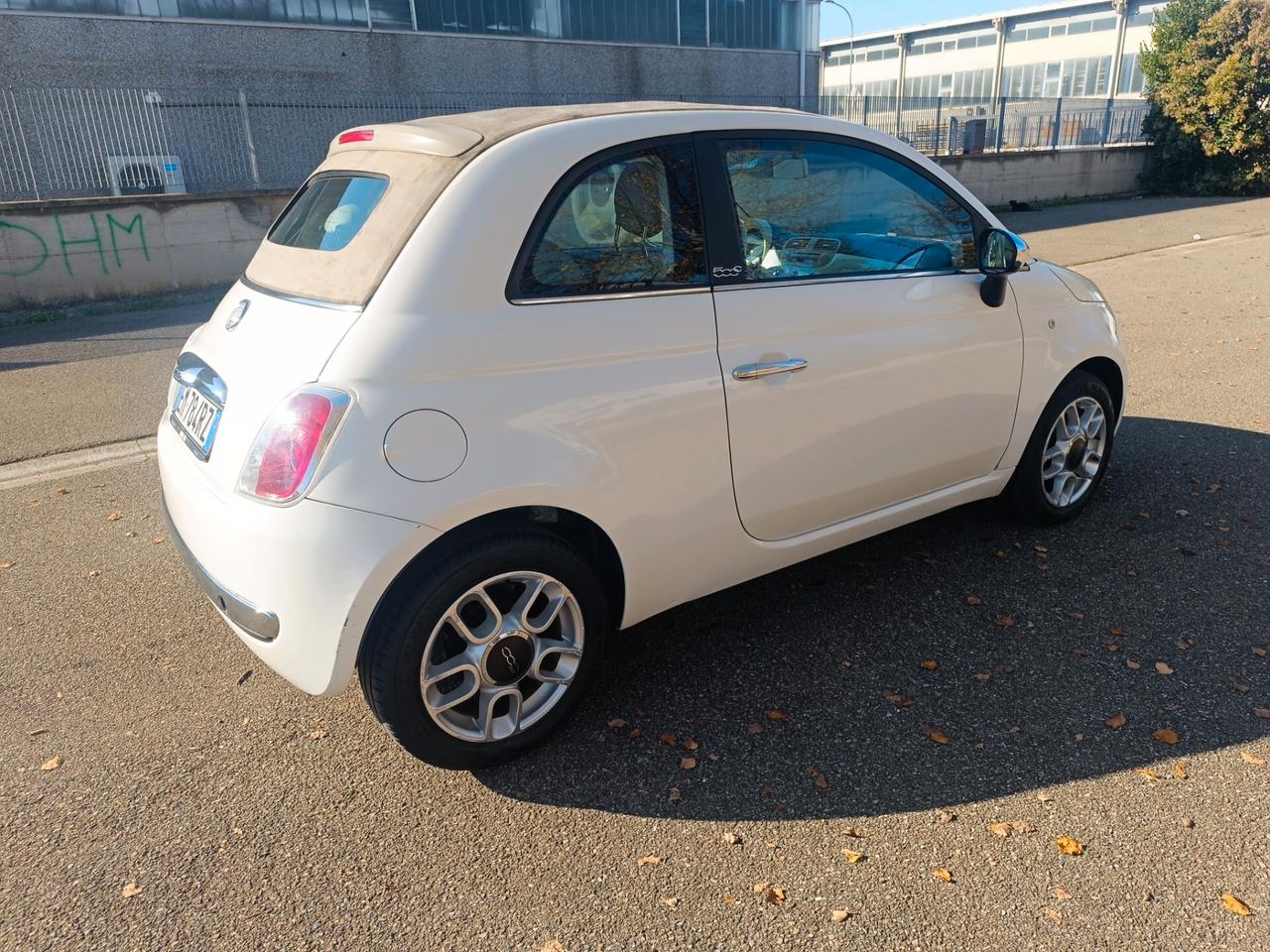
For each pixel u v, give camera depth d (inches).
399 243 94.8
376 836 96.0
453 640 99.9
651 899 86.5
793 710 114.0
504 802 100.4
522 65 941.2
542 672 107.1
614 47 997.2
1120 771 100.7
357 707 119.1
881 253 126.0
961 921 82.4
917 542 157.9
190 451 106.3
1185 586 139.4
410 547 90.4
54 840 96.4
